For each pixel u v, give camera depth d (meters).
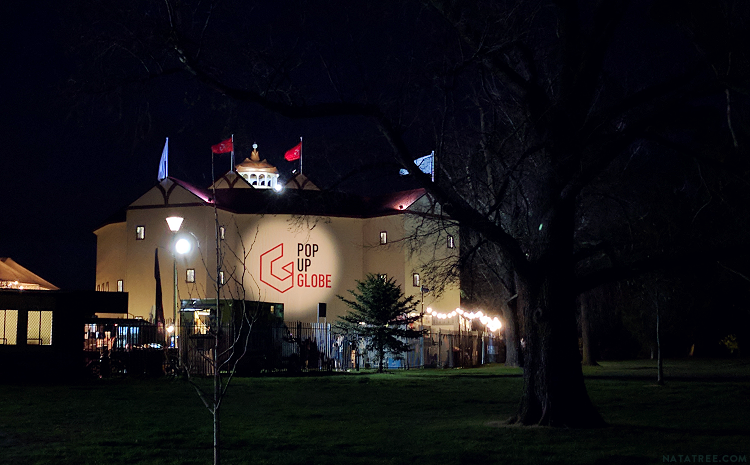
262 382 31.50
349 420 17.45
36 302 32.91
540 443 13.47
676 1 14.57
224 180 70.50
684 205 25.92
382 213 67.88
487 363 60.00
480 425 16.33
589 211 32.44
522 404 16.61
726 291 57.53
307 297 66.69
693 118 16.17
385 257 67.12
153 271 65.62
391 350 45.06
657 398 23.69
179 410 19.38
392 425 16.38
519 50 16.02
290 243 66.56
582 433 14.80
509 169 16.33
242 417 17.88
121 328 36.81
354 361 47.09
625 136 15.54
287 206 16.81
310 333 44.62
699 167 17.17
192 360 35.28
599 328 66.31
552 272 16.41
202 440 13.75
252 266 65.12
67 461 11.43
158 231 65.88
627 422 17.06
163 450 12.55
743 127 15.43
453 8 14.91
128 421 16.77
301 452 12.41
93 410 19.27
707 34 14.59
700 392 26.16
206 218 64.12
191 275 63.94
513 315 50.75
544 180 16.58
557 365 16.22
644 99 15.56
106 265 73.25
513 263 16.64
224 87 14.20
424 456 12.05
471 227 16.53
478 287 57.50
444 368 49.88
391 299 44.50
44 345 32.78
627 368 46.94
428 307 63.28
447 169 17.89
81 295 33.75
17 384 29.91
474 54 14.87
